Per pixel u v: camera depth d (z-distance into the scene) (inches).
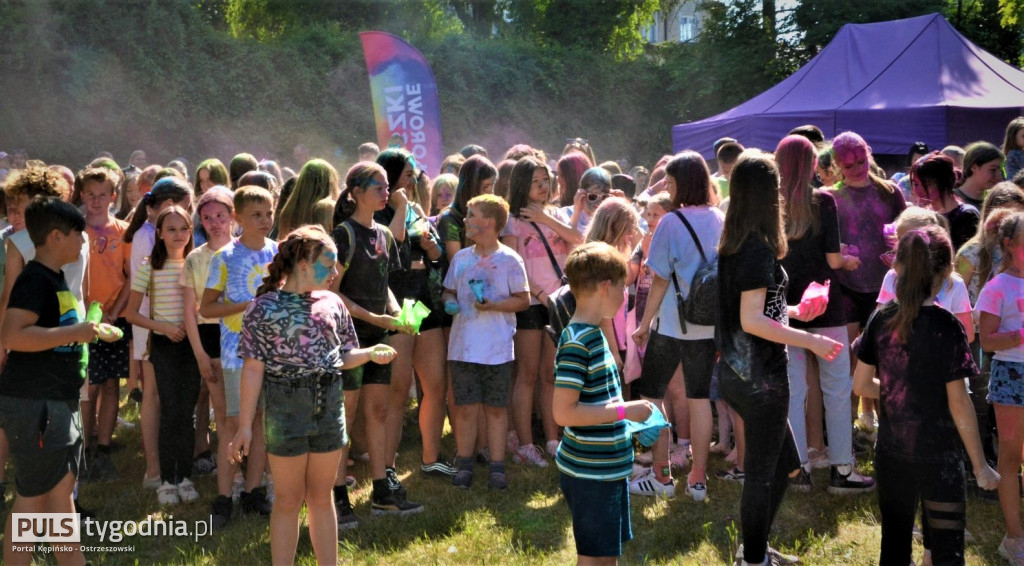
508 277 204.5
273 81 829.2
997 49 991.6
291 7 982.4
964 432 138.6
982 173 227.1
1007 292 161.9
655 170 294.5
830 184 230.5
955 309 169.5
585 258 133.1
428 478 218.2
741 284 144.8
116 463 233.5
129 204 269.7
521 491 208.2
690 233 184.1
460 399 210.1
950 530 139.7
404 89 320.8
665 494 201.5
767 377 146.9
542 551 173.6
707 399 195.0
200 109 786.8
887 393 143.6
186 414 200.8
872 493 199.2
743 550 154.3
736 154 257.4
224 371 184.2
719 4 1071.0
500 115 975.6
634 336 192.9
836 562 165.9
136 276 195.2
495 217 203.3
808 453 215.8
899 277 142.6
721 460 227.6
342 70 878.4
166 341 197.8
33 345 139.3
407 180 203.2
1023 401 160.2
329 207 195.0
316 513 151.9
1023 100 402.3
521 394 227.6
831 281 193.2
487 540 179.3
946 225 193.9
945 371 138.9
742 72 1005.8
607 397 132.3
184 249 200.2
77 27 748.0
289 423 144.9
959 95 406.0
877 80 436.8
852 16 971.3
